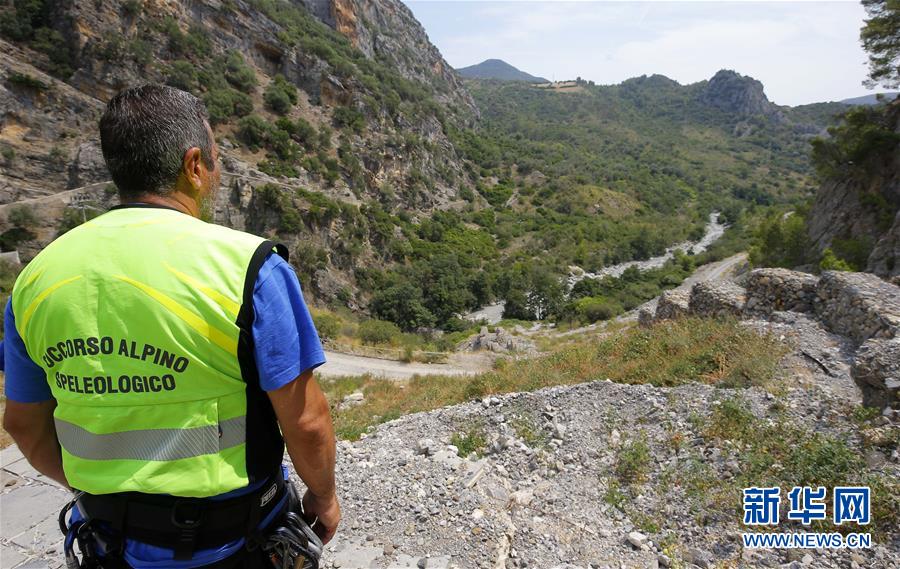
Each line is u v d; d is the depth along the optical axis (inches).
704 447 205.8
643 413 246.1
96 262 46.5
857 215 1155.9
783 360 286.0
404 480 186.4
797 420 212.7
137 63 2082.9
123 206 51.9
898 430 182.2
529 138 7652.6
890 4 1095.0
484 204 4141.2
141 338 45.4
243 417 50.1
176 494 47.6
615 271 3262.8
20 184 1683.1
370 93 3316.9
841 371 272.2
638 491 191.9
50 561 150.3
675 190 5561.0
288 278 52.4
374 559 144.6
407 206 3275.1
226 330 46.4
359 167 2832.2
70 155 1770.4
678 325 379.6
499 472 215.6
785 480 176.1
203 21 2503.7
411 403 410.3
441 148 4109.3
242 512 52.4
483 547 149.1
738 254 2955.2
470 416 275.0
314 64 2970.0
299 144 2598.4
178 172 53.0
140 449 47.4
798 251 1310.3
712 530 165.8
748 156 7810.0
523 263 3021.7
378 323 1333.7
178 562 49.6
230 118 2389.3
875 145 1130.7
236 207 2021.4
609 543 164.7
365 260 2404.0
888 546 145.8
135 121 50.8
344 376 812.0
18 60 1865.2
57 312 46.4
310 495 60.7
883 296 313.9
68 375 47.3
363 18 5123.0
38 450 58.3
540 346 1138.0
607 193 4776.1
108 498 49.9
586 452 224.5
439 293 2303.2
